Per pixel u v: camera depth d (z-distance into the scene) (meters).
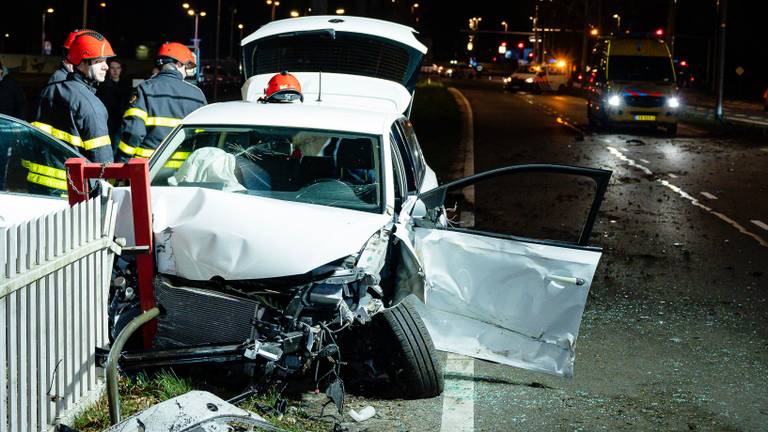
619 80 26.81
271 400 5.04
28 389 4.26
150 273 5.11
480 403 5.51
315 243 4.98
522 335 5.59
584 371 6.20
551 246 5.44
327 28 10.49
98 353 4.92
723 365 6.43
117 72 12.09
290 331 4.95
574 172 5.65
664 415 5.45
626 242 10.74
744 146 23.02
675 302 8.11
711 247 10.60
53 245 4.39
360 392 5.52
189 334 5.06
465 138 23.53
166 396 4.99
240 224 5.12
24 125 5.75
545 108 39.97
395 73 10.91
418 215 5.98
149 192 5.05
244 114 6.43
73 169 4.95
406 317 5.36
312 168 6.09
